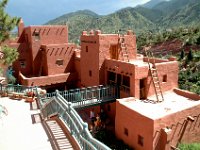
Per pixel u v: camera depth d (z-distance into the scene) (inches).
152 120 609.6
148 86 826.2
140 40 3014.3
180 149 636.1
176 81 906.7
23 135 471.2
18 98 743.1
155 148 621.3
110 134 797.2
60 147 418.0
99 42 936.9
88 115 1034.7
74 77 1284.4
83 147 388.2
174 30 2972.4
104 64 959.6
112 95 871.1
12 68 1272.1
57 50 1259.8
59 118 542.3
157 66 839.1
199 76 1384.1
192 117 687.7
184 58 1827.0
